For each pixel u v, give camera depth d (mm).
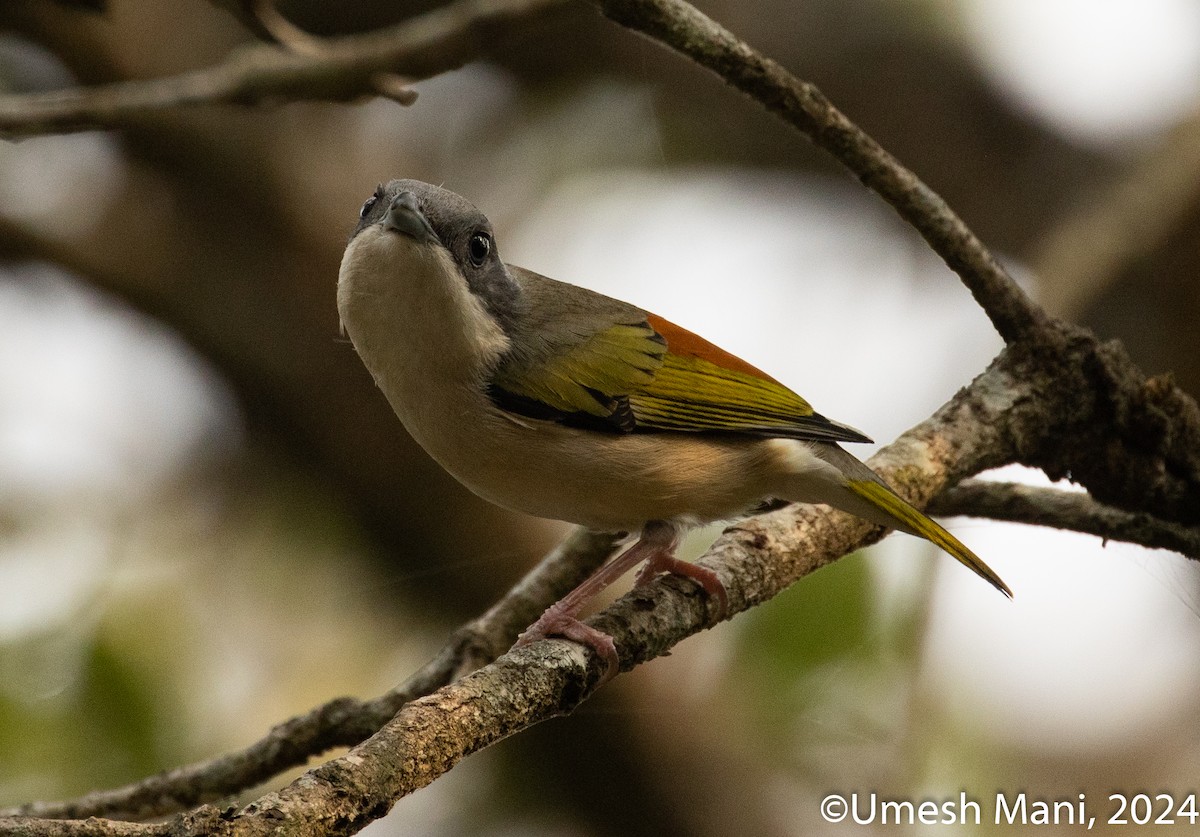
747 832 13047
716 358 8672
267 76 9711
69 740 10633
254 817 5070
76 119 9461
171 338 14641
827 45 15320
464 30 9812
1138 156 14328
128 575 12172
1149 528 8859
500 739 6203
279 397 14344
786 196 16297
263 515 13766
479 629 8844
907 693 10109
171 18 14945
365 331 8008
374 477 14211
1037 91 15594
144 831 4957
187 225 14867
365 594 13609
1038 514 9070
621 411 8219
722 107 15539
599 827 13172
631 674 12953
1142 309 14133
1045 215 15477
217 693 11867
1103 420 8625
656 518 8477
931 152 15516
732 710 12281
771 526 8180
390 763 5566
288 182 15047
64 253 14344
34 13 13953
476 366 8047
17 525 12047
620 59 15445
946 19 15344
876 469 8305
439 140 15898
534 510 8633
